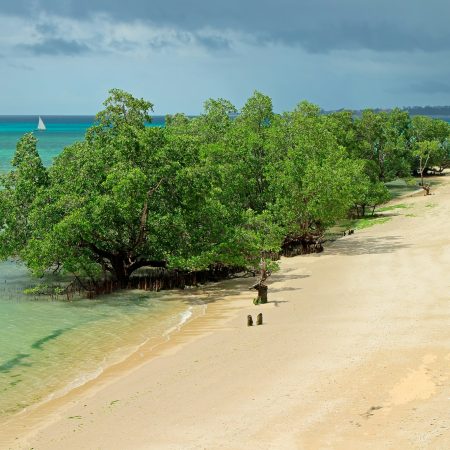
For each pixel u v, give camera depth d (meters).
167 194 48.22
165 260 49.75
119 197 44.34
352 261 54.69
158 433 20.31
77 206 45.62
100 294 46.66
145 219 46.97
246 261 47.97
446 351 26.47
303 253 62.06
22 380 28.45
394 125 140.50
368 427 19.19
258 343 30.88
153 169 46.75
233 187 60.47
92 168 47.38
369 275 47.69
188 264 46.34
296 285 46.69
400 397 21.56
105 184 45.72
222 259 48.00
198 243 49.19
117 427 21.47
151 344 33.59
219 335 33.84
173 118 86.06
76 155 48.97
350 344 28.91
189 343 32.84
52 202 47.06
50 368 30.06
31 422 23.33
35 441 21.16
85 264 46.75
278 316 37.12
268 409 21.56
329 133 74.56
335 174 61.34
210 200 51.09
